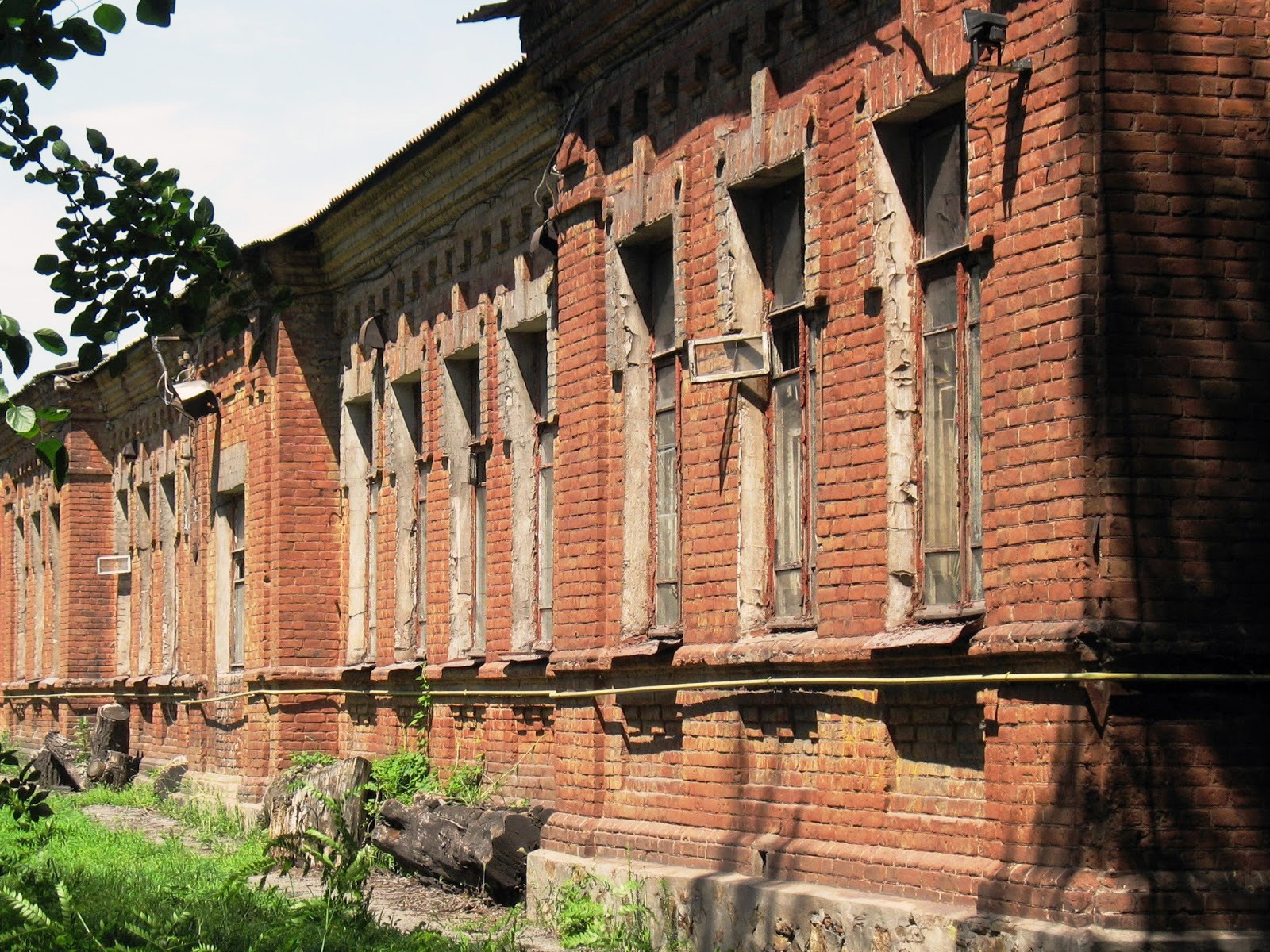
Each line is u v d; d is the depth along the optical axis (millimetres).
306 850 15383
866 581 12219
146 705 34438
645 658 15109
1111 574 9906
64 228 10641
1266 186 10266
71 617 37562
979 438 11398
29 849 15867
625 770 15641
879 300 12141
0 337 9430
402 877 18391
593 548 16016
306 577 24781
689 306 14680
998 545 10633
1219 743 9945
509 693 18844
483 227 19766
